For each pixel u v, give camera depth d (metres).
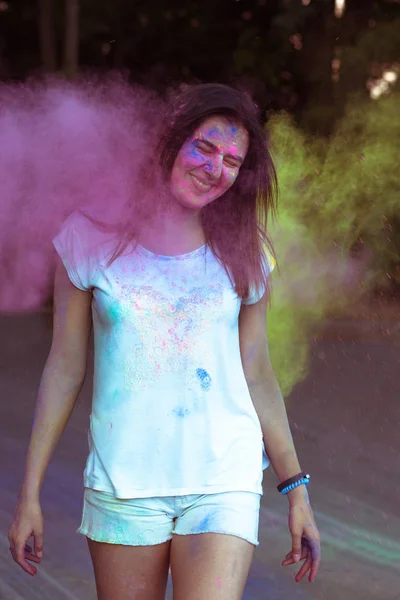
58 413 2.85
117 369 2.76
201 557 2.69
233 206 2.88
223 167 2.77
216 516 2.72
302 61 19.12
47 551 4.86
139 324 2.75
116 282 2.76
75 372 2.87
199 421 2.76
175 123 2.80
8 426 7.62
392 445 7.16
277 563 4.79
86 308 2.85
